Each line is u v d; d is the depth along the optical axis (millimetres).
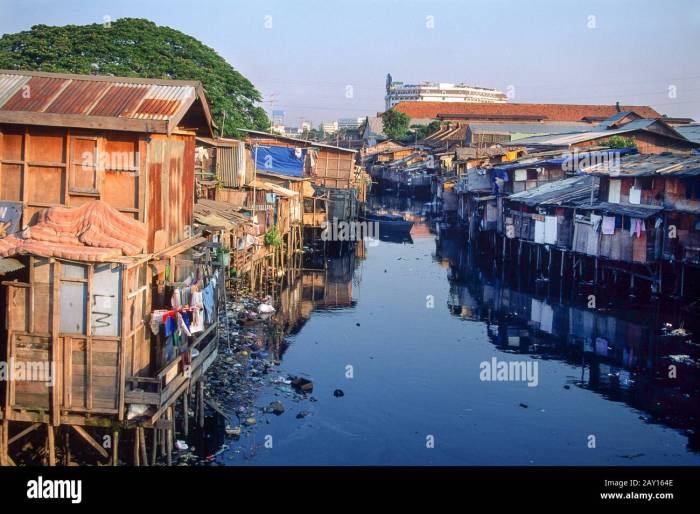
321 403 19047
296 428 17234
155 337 13820
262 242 31969
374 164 97938
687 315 27859
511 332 27234
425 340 25922
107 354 12125
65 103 13570
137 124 12828
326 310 30516
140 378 12312
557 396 20125
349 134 130875
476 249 49156
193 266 16281
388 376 21594
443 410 18922
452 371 22266
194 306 14062
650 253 29594
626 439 17234
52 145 13383
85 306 12062
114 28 44969
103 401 12203
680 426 18031
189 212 16250
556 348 24984
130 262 11891
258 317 27344
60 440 14586
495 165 51656
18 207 13453
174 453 14969
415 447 16578
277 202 34281
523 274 39844
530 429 17781
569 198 35906
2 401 12469
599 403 19578
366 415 18344
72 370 12211
